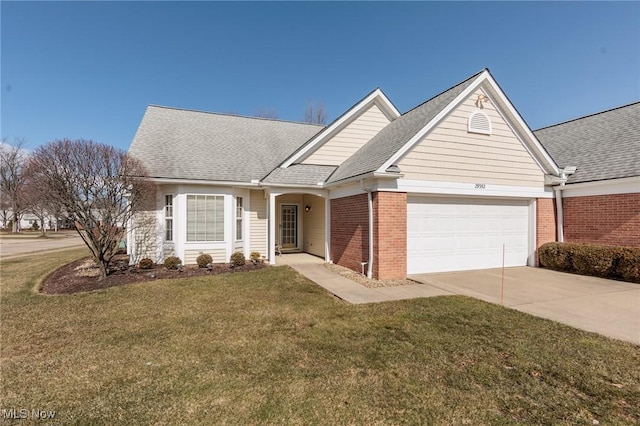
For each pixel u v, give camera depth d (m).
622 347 4.50
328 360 4.14
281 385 3.52
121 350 4.48
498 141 10.54
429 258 10.15
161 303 6.87
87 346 4.63
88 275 9.98
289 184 11.86
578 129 14.19
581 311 6.23
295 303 6.83
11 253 17.92
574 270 10.28
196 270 10.54
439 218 10.29
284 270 10.45
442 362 4.07
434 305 6.62
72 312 6.29
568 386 3.51
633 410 3.08
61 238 33.25
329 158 13.47
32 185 8.77
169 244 11.66
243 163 13.12
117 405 3.16
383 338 4.88
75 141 8.66
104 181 8.96
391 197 9.24
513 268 11.00
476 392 3.38
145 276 9.58
